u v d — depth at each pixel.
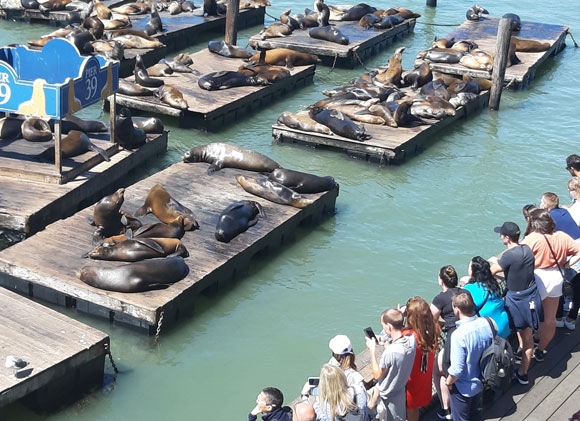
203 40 30.56
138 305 12.39
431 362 8.75
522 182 19.73
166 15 30.86
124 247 13.32
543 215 10.25
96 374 11.45
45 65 18.59
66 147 16.91
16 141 17.53
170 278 12.96
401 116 20.92
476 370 8.87
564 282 10.60
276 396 8.83
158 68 23.61
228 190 16.55
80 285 12.73
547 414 9.62
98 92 17.03
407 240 16.62
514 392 10.01
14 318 11.46
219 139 21.11
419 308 8.55
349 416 7.95
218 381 12.02
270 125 22.36
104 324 12.89
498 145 21.91
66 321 11.54
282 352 12.80
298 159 20.20
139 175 18.50
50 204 15.23
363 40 28.92
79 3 30.45
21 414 10.86
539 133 22.92
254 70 24.20
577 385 10.18
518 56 28.36
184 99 21.47
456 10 37.06
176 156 19.78
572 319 11.36
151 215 15.19
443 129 22.73
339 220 17.20
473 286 9.61
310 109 21.06
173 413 11.29
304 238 16.33
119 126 17.77
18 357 10.66
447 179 19.61
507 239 10.02
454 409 9.07
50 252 13.59
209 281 13.53
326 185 16.88
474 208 18.23
